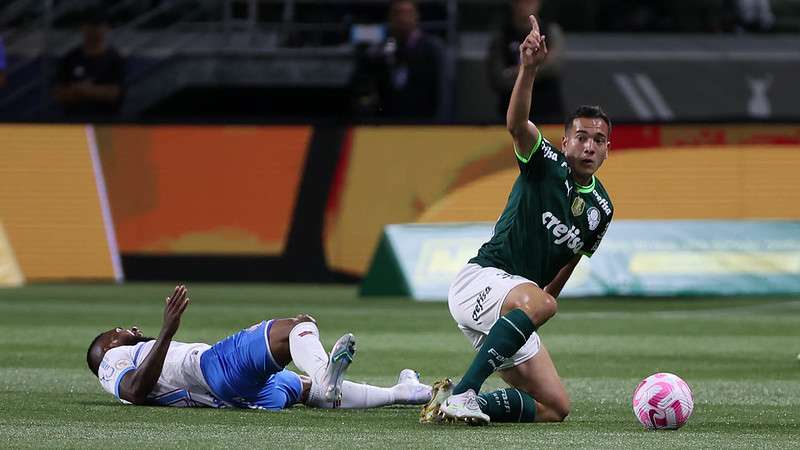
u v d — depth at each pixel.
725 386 31.30
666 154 59.00
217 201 61.31
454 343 40.47
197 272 61.09
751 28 90.19
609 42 88.44
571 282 54.69
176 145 61.53
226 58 77.31
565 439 22.09
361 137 61.00
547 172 24.25
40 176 61.56
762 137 59.09
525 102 23.44
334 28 78.44
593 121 24.36
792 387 31.14
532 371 24.42
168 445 21.19
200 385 25.92
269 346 25.31
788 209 58.88
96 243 61.34
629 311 51.34
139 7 82.38
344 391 26.39
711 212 58.84
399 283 55.44
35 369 33.56
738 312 51.00
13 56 77.62
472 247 55.66
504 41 64.88
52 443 21.36
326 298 55.25
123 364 26.22
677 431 23.39
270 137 61.38
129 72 77.44
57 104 71.75
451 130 60.59
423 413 23.97
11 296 55.31
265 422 24.08
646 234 55.81
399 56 66.56
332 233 60.91
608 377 33.16
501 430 23.14
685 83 83.00
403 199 60.56
